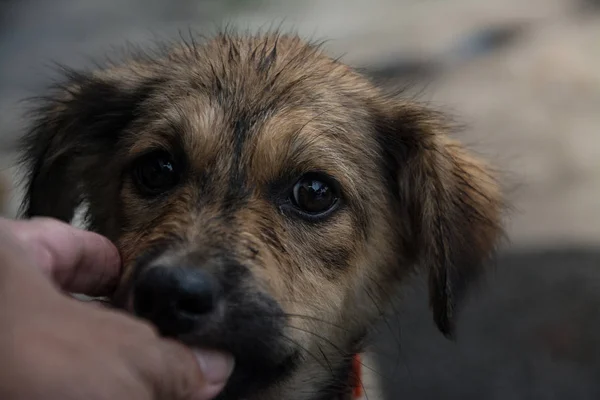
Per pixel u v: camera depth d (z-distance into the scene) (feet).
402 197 1.15
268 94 1.04
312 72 1.09
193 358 0.70
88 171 1.14
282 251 0.98
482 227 1.20
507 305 1.86
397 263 1.15
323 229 1.02
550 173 2.30
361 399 1.16
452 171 1.16
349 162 1.05
